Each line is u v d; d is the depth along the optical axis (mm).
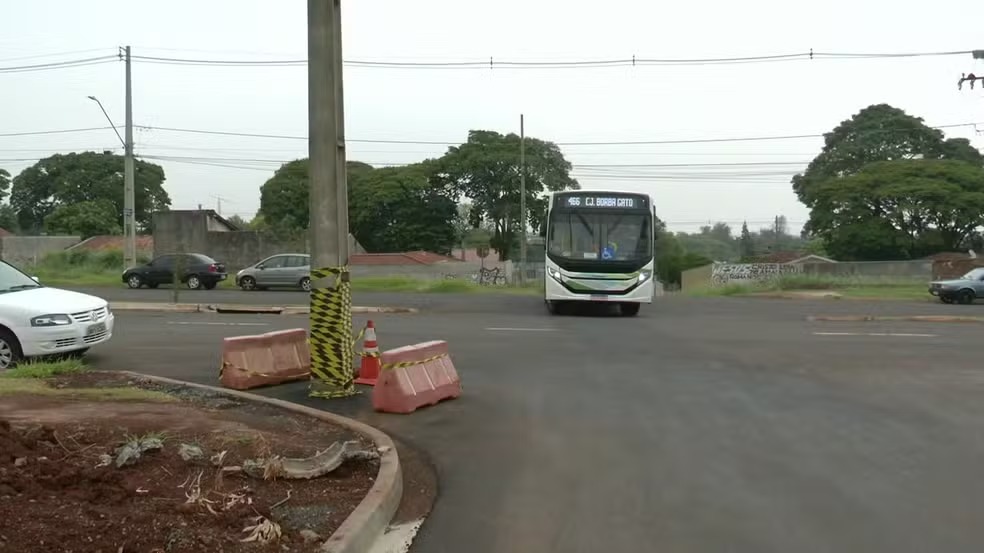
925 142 71125
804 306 30047
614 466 7355
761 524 5824
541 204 72000
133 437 7301
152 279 38406
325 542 5148
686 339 17453
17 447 6391
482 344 16391
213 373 12680
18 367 11742
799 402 10250
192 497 5547
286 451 7371
